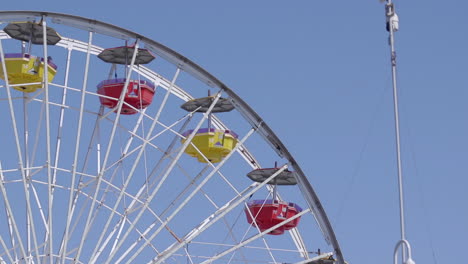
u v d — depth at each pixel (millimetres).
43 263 36719
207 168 42250
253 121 39219
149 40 37469
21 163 35844
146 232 38625
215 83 38625
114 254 36469
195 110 42062
